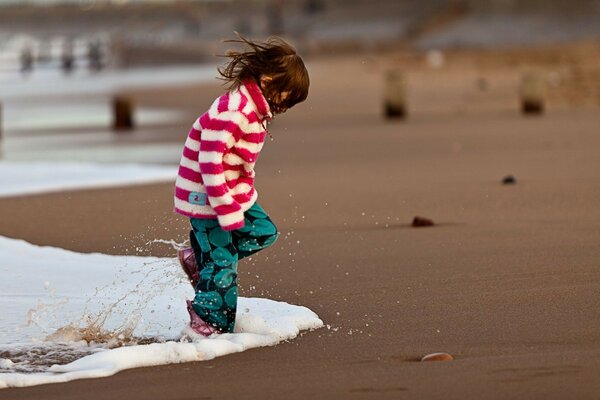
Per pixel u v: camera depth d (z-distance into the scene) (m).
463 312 14.15
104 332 13.16
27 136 51.59
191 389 10.86
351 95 80.81
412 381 10.89
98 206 24.91
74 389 10.93
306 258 18.28
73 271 17.03
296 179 30.55
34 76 137.50
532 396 10.25
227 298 12.71
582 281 15.83
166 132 51.50
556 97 71.25
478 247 18.89
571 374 10.94
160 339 12.99
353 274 16.86
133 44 188.88
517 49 178.25
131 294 15.30
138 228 21.55
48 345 12.74
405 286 15.88
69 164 35.97
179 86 98.38
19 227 22.11
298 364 11.74
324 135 47.31
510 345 12.34
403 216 22.91
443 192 26.61
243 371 11.49
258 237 12.81
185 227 21.22
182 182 12.69
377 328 13.43
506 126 49.22
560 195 25.34
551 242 19.14
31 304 14.81
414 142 42.69
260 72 12.45
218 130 12.24
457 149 38.88
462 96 75.50
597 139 40.91
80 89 97.94
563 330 12.99
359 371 11.38
